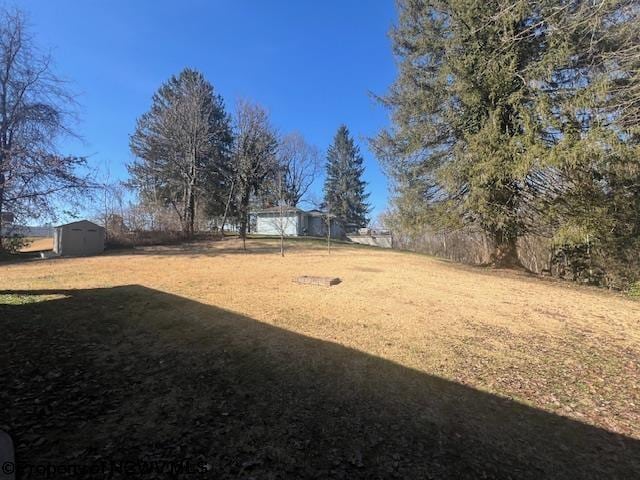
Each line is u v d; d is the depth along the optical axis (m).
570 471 2.78
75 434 2.89
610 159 10.85
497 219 13.22
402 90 16.22
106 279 9.30
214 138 31.66
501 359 4.93
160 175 32.09
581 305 8.45
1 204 15.93
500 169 12.25
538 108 11.84
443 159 15.27
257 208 38.72
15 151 15.83
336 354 4.76
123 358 4.42
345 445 2.97
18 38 16.78
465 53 13.77
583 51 11.78
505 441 3.13
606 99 10.93
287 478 2.56
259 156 31.41
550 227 13.81
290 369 4.29
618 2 9.19
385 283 9.55
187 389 3.73
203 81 33.75
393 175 17.34
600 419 3.57
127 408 3.33
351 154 57.97
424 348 5.13
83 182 17.78
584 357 5.16
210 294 7.62
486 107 13.57
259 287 8.53
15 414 3.11
